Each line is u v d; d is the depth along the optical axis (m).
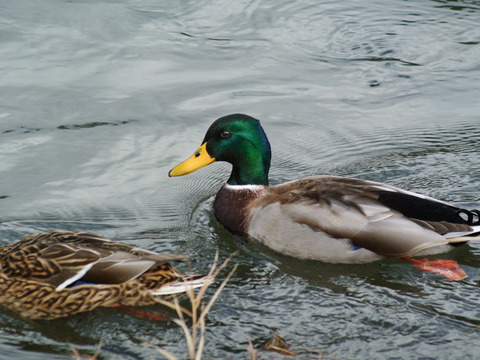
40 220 11.65
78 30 18.38
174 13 19.75
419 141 14.48
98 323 8.91
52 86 15.97
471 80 17.06
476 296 9.60
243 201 11.70
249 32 18.97
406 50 18.36
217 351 8.34
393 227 10.44
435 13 20.28
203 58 17.59
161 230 11.60
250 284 9.93
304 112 15.60
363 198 10.73
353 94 16.41
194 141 14.33
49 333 8.78
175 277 9.17
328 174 13.34
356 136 14.72
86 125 14.68
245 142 11.79
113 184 12.94
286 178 13.30
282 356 8.22
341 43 18.64
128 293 9.01
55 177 13.02
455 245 10.84
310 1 20.83
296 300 9.51
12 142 13.98
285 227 10.79
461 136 14.67
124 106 15.42
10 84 15.91
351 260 10.58
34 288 9.04
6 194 12.39
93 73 16.59
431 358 8.17
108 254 9.12
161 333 8.72
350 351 8.33
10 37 17.77
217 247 11.09
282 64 17.55
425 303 9.41
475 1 20.91
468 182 12.83
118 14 19.41
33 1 19.73
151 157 13.80
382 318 9.04
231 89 16.33
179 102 15.70
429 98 16.31
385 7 20.59
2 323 8.98
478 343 8.45
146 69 16.94
